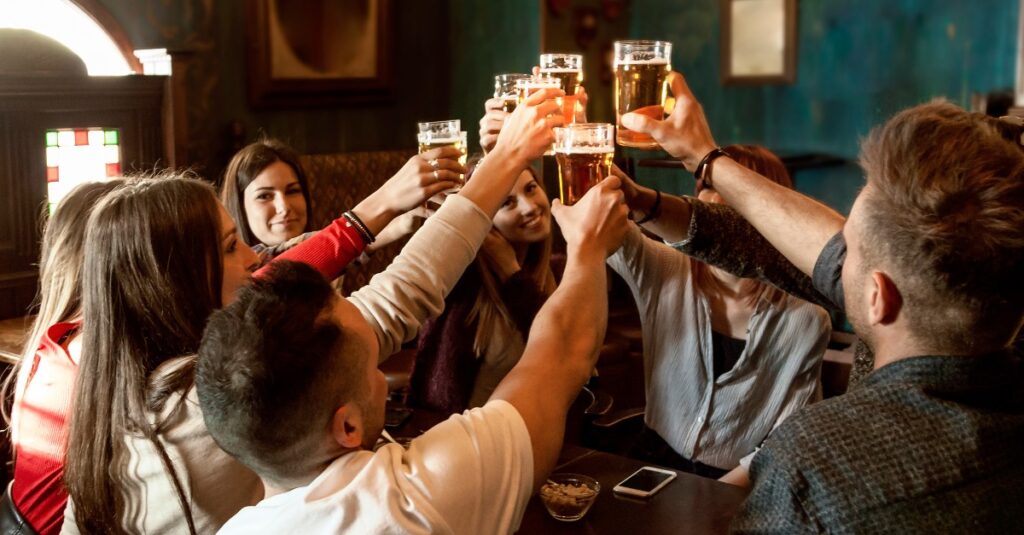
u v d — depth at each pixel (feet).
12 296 13.20
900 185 3.33
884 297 3.41
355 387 3.65
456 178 5.39
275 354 3.48
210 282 5.08
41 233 13.39
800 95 21.52
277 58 17.85
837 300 4.24
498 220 8.74
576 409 10.00
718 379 8.18
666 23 23.00
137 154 14.55
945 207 3.23
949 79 19.47
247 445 3.59
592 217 4.32
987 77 18.94
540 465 3.71
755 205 4.48
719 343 8.31
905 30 19.94
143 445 4.54
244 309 3.60
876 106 20.44
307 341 3.51
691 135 4.63
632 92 4.80
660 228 5.44
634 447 8.66
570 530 5.86
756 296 8.12
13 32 13.03
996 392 3.36
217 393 3.56
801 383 8.17
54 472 5.37
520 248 9.11
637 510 6.13
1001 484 3.25
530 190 8.75
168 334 4.85
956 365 3.33
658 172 17.28
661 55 4.74
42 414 5.42
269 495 3.86
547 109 4.53
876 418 3.32
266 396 3.48
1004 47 18.63
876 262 3.43
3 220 13.05
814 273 4.32
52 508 5.39
